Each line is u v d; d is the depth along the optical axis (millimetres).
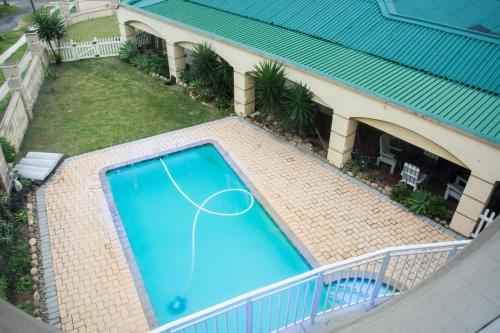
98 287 10398
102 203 13156
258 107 18219
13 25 30297
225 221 12930
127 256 11312
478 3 19250
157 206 13539
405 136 12492
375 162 15047
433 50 14383
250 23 18484
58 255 11266
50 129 17031
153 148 15977
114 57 24234
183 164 15547
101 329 9414
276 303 10086
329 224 12398
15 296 10055
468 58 13719
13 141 15086
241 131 17109
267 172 14688
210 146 16438
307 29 17188
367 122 13344
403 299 4879
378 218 12625
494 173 10547
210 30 17875
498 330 4117
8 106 15336
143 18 20969
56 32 22375
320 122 17266
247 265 11461
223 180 14758
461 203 11609
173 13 20344
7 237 11078
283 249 11945
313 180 14281
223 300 10508
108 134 16797
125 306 9953
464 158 11031
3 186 12500
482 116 11289
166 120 17875
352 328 4906
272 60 15141
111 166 14859
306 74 14305
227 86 19125
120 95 19906
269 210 12945
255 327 9375
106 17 32062
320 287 6914
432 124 11328
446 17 17844
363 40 15734
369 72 13828
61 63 23312
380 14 16594
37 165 14461
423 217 12633
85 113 18281
